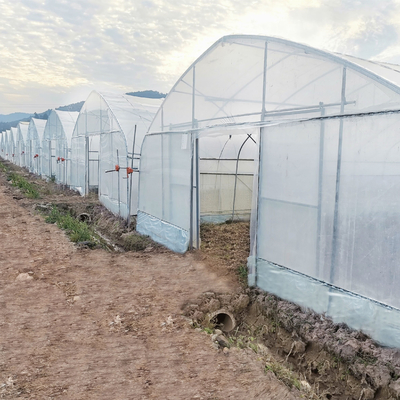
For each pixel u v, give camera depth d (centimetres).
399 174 445
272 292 639
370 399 420
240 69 718
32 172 3000
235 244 913
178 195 894
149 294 617
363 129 485
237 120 762
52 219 1110
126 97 1541
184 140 848
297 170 587
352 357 461
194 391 367
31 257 775
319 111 558
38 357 421
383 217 465
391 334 460
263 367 421
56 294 601
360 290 498
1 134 5847
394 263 454
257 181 667
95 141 1711
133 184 1209
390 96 453
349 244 510
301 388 403
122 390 366
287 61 612
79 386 371
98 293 612
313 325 537
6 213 1194
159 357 431
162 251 876
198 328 510
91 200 1575
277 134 624
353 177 501
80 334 479
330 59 533
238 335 569
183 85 898
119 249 971
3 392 356
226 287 660
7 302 563
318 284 555
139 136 1266
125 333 486
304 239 579
